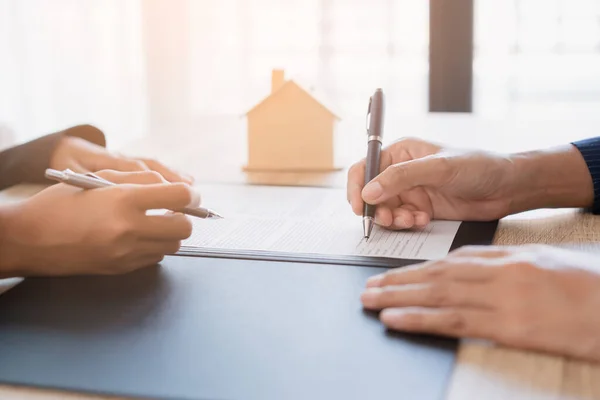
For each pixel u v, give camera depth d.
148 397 0.49
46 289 0.69
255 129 1.24
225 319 0.61
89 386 0.50
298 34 2.61
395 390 0.49
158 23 2.71
